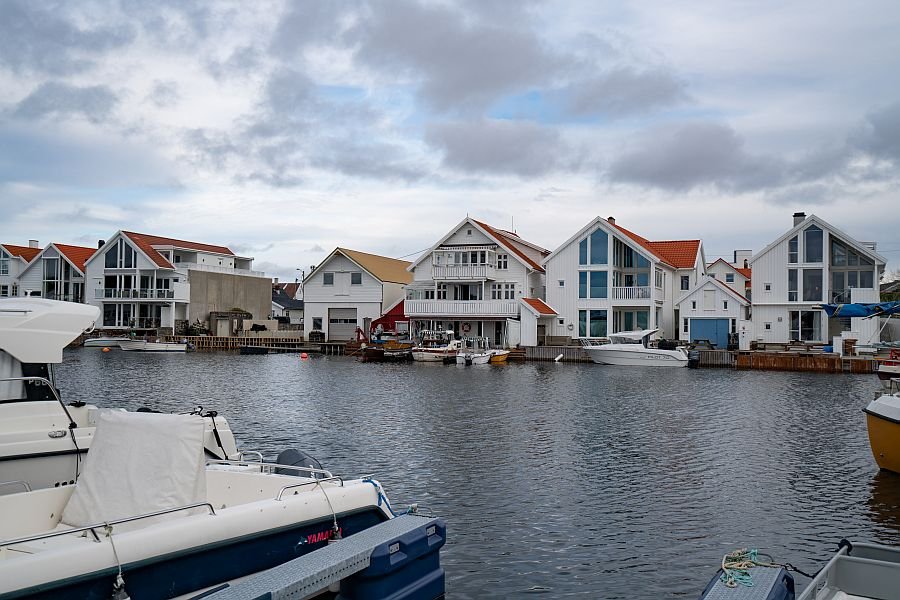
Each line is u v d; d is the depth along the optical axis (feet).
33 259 258.78
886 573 23.59
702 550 37.63
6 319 38.19
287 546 26.55
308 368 157.17
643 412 86.17
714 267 244.42
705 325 184.85
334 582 24.22
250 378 130.00
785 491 48.85
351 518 29.40
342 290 226.58
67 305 42.04
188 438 26.94
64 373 134.21
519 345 195.62
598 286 196.65
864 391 111.65
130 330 235.81
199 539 23.53
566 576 34.27
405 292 216.33
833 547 38.04
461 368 161.27
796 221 186.19
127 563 21.65
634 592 32.55
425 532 27.63
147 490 25.85
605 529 40.81
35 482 35.55
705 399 100.27
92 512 25.57
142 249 242.78
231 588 20.90
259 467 35.01
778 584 23.16
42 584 19.93
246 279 273.54
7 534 26.07
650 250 199.72
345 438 67.10
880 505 45.52
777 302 179.52
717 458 59.31
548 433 70.59
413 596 26.66
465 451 61.36
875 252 172.55
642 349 165.07
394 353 182.80
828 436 69.92
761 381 129.08
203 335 238.07
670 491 48.78
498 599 31.86
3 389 37.83
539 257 230.68
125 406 86.99
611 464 56.75
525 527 41.09
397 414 83.15
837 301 173.27
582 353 181.78
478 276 202.80
